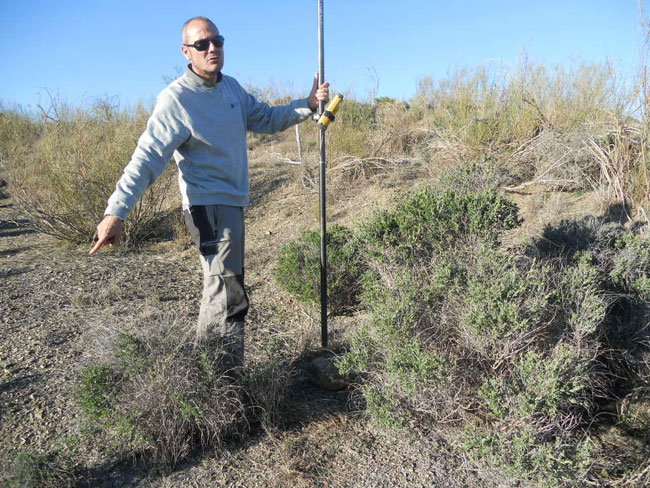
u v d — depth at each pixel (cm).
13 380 323
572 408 276
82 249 674
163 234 725
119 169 704
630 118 571
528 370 246
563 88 705
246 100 302
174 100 261
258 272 554
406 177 720
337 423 288
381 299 308
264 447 269
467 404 273
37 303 458
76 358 350
